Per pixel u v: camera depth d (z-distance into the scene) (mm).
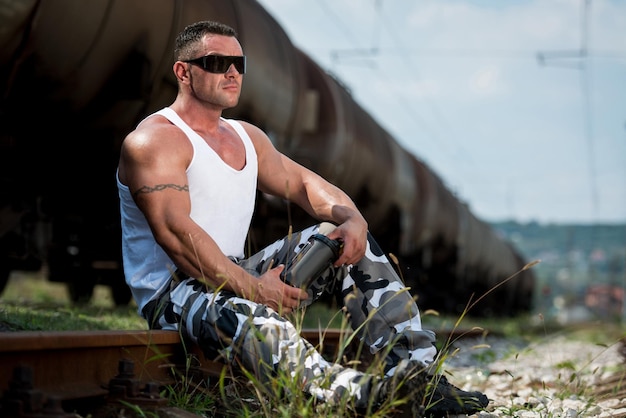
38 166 7848
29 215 8414
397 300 3656
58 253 10086
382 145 15688
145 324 6676
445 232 21562
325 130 12570
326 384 3061
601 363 9000
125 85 7133
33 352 2777
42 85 6547
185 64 3664
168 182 3439
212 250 3406
